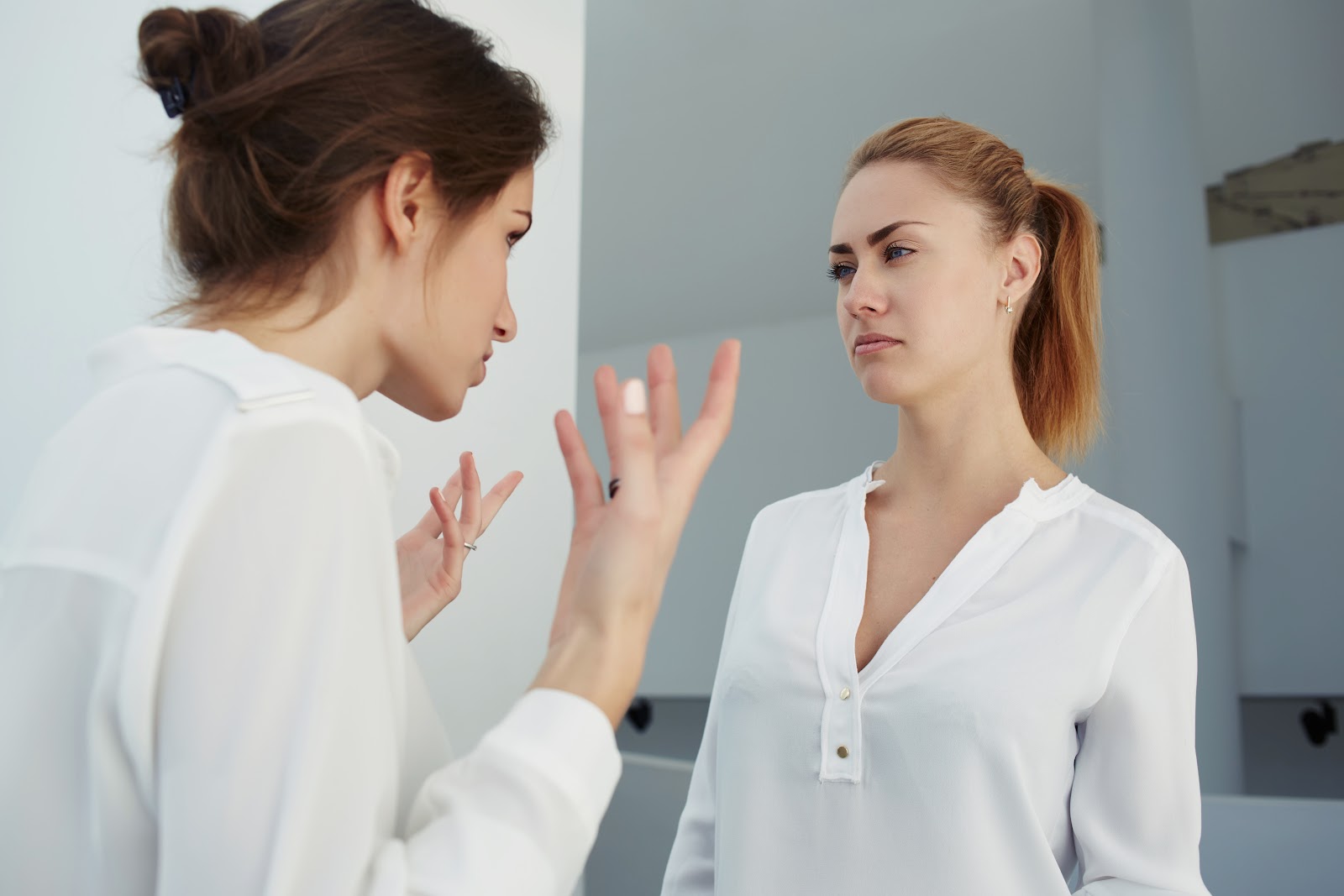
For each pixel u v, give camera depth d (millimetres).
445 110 769
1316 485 7328
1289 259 7473
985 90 6754
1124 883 1241
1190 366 5684
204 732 572
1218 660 5559
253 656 583
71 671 599
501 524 2012
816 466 9211
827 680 1349
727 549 9492
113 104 1733
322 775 576
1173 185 5766
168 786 571
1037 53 6477
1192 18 6465
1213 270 7715
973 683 1285
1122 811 1285
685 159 7672
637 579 674
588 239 8633
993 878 1233
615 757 653
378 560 657
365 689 608
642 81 7035
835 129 7203
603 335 9875
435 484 1906
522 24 2141
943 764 1267
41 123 1805
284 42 766
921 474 1494
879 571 1458
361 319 766
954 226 1412
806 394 9320
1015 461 1475
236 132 739
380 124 744
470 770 631
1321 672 7215
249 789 566
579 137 2236
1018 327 1588
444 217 782
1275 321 7504
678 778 3064
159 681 585
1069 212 1548
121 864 594
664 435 730
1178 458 5648
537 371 2100
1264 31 6672
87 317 1717
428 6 816
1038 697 1271
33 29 1825
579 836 628
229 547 599
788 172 7621
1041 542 1394
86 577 604
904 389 1409
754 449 9477
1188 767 1301
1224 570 5633
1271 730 7625
